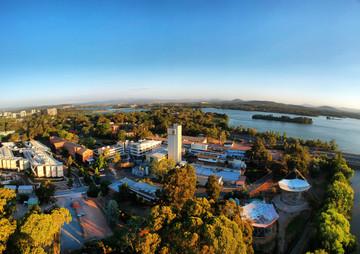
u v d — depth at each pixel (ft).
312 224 288.92
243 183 382.42
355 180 471.21
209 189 307.99
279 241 256.11
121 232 213.87
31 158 485.15
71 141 649.20
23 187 359.05
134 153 546.26
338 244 215.92
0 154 510.17
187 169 245.65
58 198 345.51
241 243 150.92
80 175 451.53
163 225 158.20
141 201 317.63
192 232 144.87
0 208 166.09
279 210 318.04
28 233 144.97
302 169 425.69
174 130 451.53
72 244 234.17
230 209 193.47
